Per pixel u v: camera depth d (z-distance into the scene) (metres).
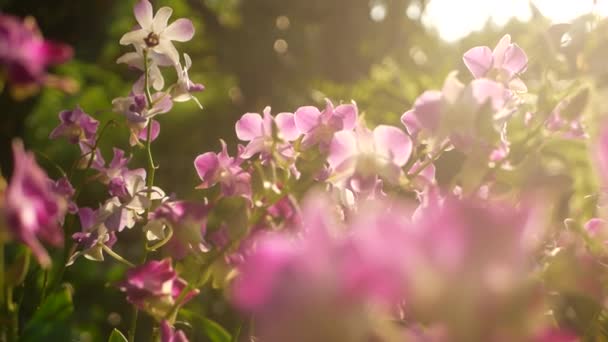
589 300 1.11
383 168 1.15
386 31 6.27
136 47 1.39
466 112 1.07
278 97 5.79
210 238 1.15
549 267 1.05
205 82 6.51
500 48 1.23
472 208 0.87
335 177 1.15
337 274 0.86
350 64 6.12
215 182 1.22
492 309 0.86
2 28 0.95
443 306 0.86
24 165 0.96
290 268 0.86
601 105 1.08
